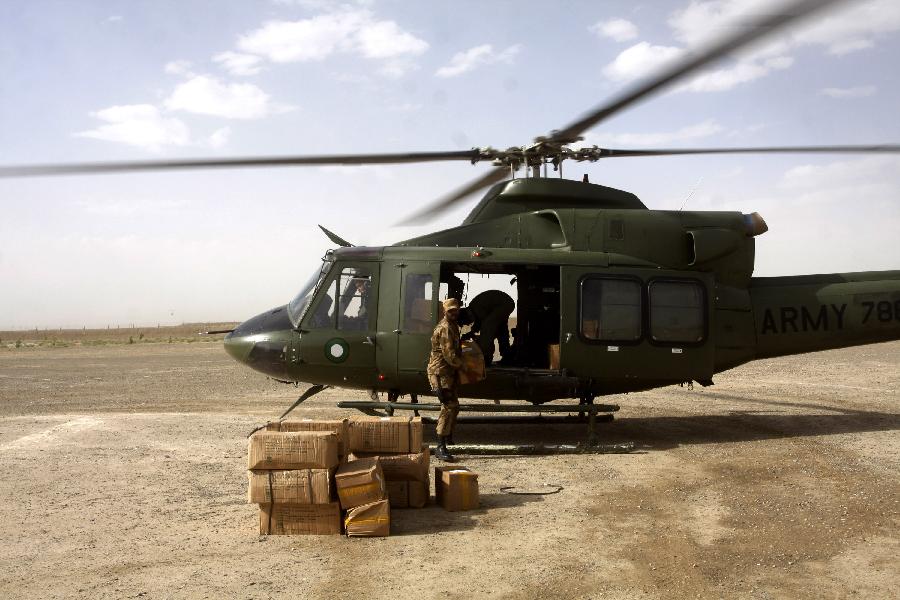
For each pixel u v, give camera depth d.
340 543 5.26
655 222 9.34
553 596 4.25
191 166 6.82
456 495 6.11
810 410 11.97
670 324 9.12
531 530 5.55
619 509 6.14
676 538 5.34
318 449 5.41
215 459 8.48
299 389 16.23
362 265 9.20
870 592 4.29
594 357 8.97
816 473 7.38
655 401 13.53
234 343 9.60
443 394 8.25
